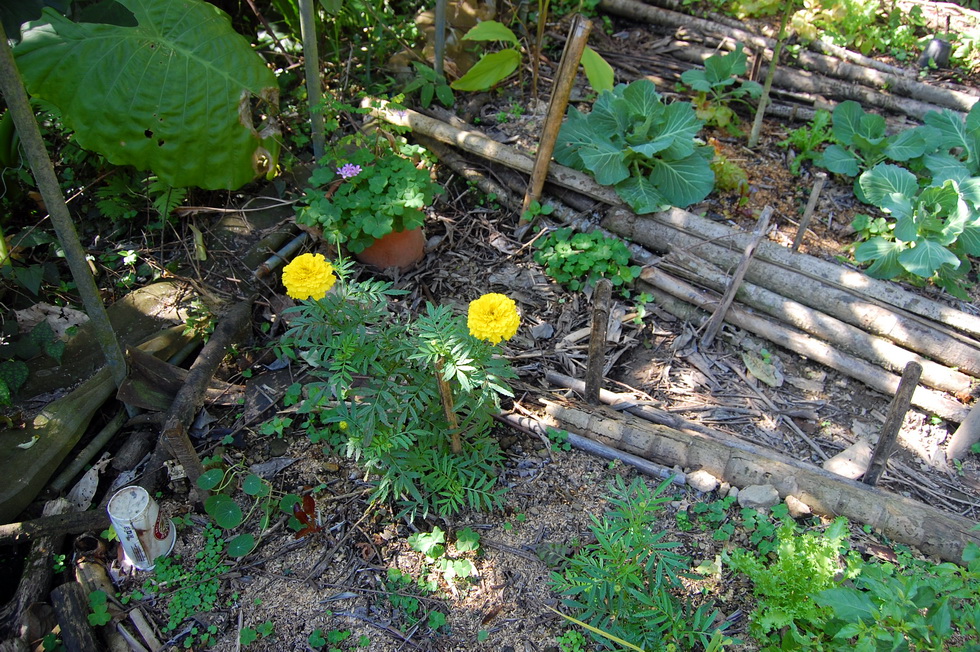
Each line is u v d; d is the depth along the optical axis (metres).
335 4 1.76
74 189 1.72
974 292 1.69
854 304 1.56
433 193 1.67
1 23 1.00
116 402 1.41
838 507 1.29
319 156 1.81
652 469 1.35
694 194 1.74
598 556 1.18
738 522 1.29
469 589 1.20
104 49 1.51
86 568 1.17
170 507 1.28
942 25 2.27
